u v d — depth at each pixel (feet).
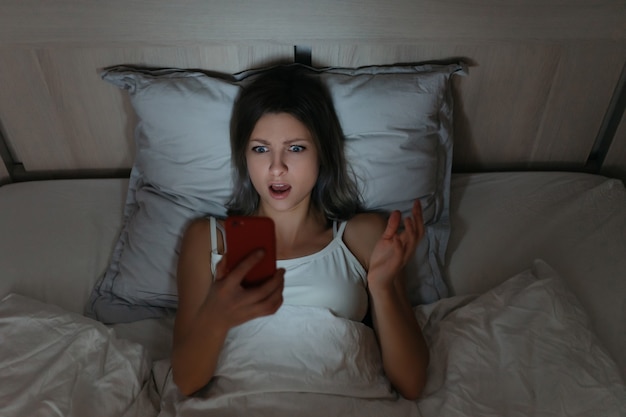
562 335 3.19
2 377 2.94
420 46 4.08
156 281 3.76
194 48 4.01
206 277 3.38
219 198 3.95
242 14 3.83
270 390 2.93
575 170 4.92
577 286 3.74
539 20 3.96
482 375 3.08
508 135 4.66
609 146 4.71
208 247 3.42
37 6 3.76
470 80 4.29
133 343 3.27
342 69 4.07
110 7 3.78
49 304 3.40
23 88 4.21
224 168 3.90
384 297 2.97
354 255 3.54
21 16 3.80
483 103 4.43
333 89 3.77
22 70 4.11
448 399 2.99
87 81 4.19
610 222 4.18
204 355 2.80
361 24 3.92
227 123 3.82
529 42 4.06
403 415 2.94
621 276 3.75
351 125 3.82
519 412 2.89
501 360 3.13
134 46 3.96
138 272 3.76
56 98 4.28
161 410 3.01
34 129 4.47
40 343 3.13
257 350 3.05
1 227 4.20
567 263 3.92
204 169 3.90
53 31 3.87
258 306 2.41
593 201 4.37
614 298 3.61
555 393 2.95
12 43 3.92
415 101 3.86
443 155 4.19
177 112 3.80
